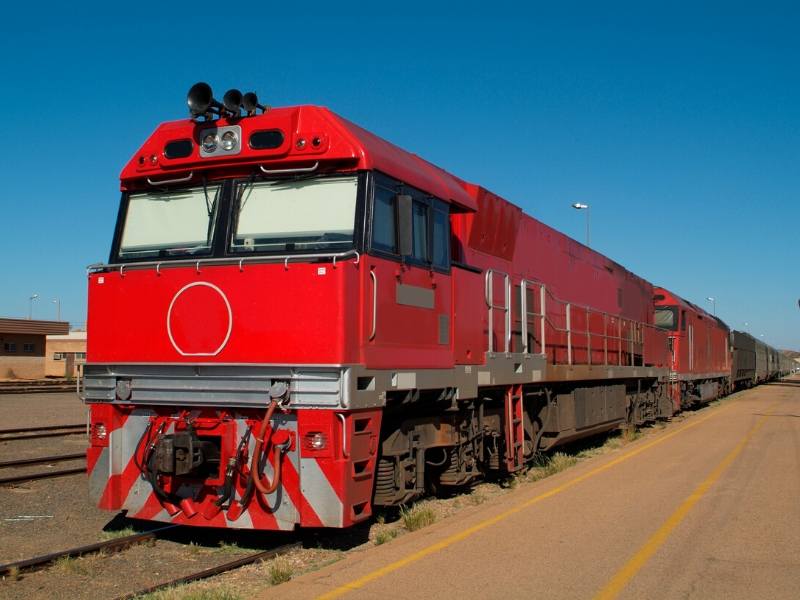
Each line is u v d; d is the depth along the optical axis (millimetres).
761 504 9266
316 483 6840
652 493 10039
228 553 7484
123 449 7816
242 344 7164
